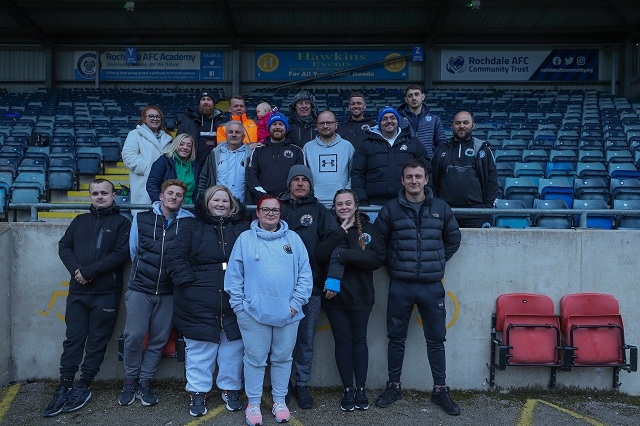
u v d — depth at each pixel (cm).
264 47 1900
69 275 416
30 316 416
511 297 411
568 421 361
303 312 369
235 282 348
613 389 413
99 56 1895
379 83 1903
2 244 403
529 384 418
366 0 1602
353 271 369
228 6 1625
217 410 369
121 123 1338
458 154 451
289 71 1902
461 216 436
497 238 418
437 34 1803
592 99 1659
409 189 378
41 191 805
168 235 371
